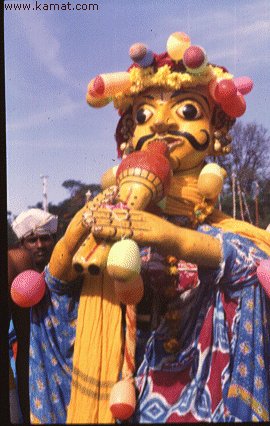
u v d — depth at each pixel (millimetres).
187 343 3236
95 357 3178
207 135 3377
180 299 3229
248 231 3305
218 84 3338
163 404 3180
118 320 3199
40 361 3301
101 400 3160
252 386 3160
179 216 3324
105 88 3365
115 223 2998
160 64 3391
